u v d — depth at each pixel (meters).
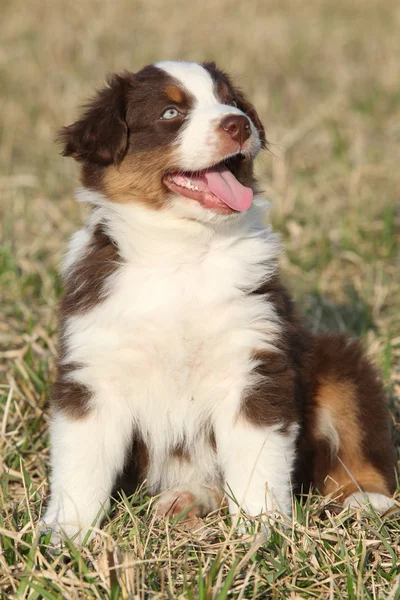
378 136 15.48
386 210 11.96
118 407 6.16
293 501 6.10
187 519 6.27
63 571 5.18
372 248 11.55
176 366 6.13
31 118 16.44
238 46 20.89
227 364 6.12
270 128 15.50
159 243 6.30
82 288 6.27
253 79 18.67
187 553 5.46
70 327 6.20
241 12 24.02
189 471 6.73
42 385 7.92
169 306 6.12
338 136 14.17
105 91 6.73
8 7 23.05
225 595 4.76
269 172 13.70
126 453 6.42
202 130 6.20
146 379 6.18
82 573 5.16
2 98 17.38
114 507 6.31
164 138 6.29
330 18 23.88
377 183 13.52
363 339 8.84
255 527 5.59
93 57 19.64
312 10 24.81
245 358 6.08
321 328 9.58
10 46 20.28
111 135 6.34
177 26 22.30
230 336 6.09
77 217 12.23
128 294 6.14
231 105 6.78
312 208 12.57
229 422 6.12
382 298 10.35
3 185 13.31
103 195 6.45
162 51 20.27
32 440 7.43
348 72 19.17
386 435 7.10
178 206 6.20
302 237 11.68
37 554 5.27
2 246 11.12
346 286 10.80
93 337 6.06
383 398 7.17
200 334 6.09
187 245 6.31
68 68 18.95
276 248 6.68
